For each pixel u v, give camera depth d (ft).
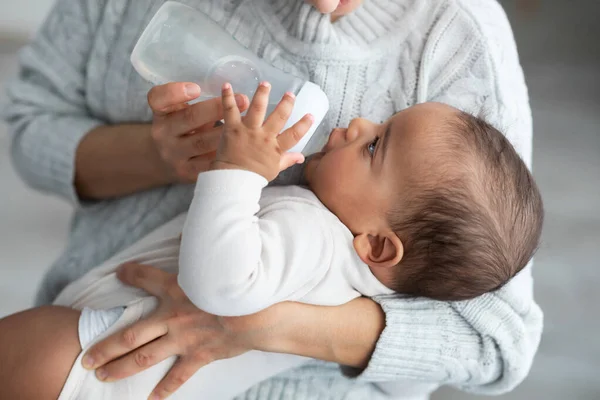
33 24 7.80
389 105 3.43
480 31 3.38
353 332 3.13
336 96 3.40
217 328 2.97
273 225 2.97
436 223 2.97
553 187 7.23
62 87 3.71
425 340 3.23
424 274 3.08
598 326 6.32
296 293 3.02
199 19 3.03
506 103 3.43
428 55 3.35
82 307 3.30
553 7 9.50
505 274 3.13
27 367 2.94
